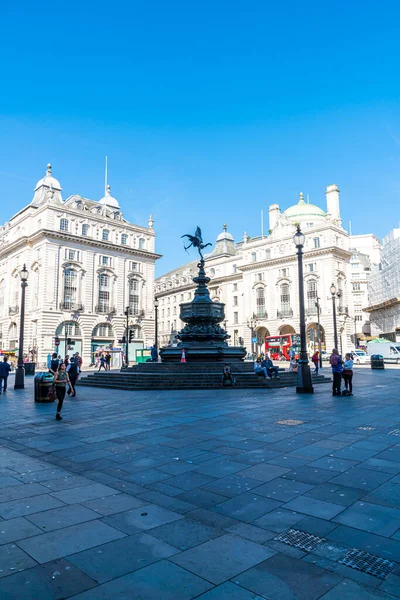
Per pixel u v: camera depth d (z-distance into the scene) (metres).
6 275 67.56
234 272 83.44
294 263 69.88
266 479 6.78
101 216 64.69
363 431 10.17
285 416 12.53
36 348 56.97
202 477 6.97
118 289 65.38
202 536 4.83
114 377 24.56
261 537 4.79
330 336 63.94
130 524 5.17
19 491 6.41
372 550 4.47
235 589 3.79
